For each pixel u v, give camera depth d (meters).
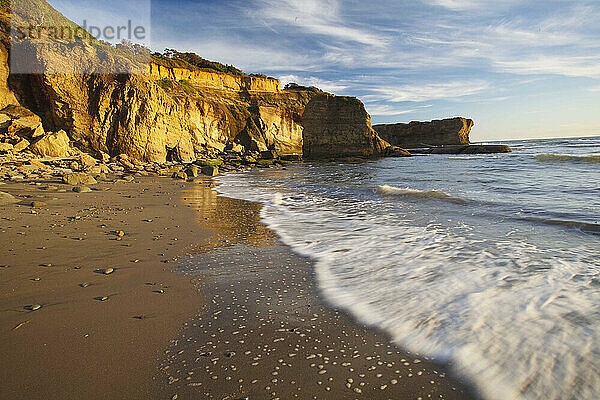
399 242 5.13
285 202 9.74
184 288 3.45
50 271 3.78
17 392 1.90
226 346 2.41
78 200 8.84
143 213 7.48
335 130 39.22
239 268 4.07
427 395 1.92
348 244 5.11
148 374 2.09
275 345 2.43
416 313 2.84
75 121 23.66
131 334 2.54
